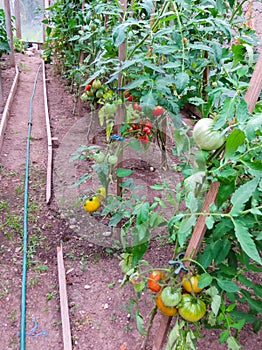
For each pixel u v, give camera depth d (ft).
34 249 6.60
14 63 19.71
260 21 9.89
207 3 5.43
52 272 6.15
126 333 5.04
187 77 4.24
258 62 2.81
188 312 3.34
